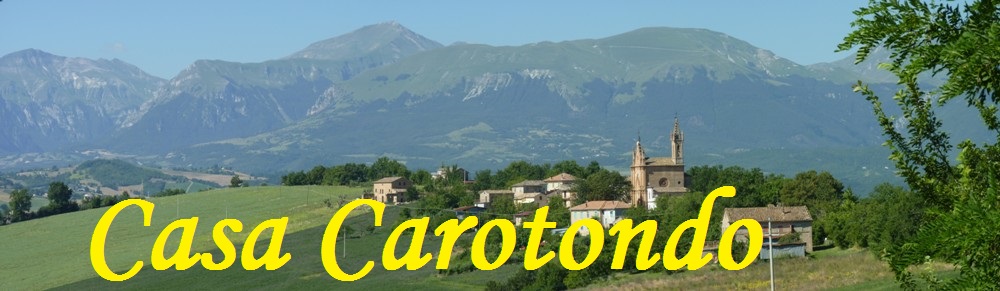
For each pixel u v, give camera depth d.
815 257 183.88
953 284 19.38
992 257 19.05
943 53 19.19
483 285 179.88
